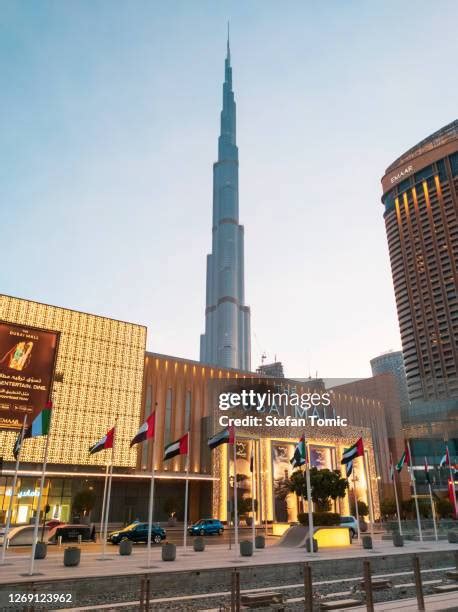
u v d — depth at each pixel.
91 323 63.56
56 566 22.12
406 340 169.75
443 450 111.81
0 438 53.09
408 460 43.44
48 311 60.41
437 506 61.97
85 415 59.50
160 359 70.81
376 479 79.75
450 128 191.00
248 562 23.98
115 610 14.91
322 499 43.88
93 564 23.00
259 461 68.94
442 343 159.12
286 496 68.00
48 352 58.75
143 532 38.22
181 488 67.69
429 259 171.75
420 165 185.50
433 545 36.47
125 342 65.81
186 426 69.81
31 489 55.12
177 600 16.80
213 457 66.19
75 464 57.25
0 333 56.00
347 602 13.59
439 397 153.62
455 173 175.62
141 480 64.06
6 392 54.62
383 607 12.77
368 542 32.91
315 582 21.59
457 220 169.38
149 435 27.28
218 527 51.34
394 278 181.62
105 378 62.56
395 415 99.56
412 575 23.88
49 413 23.47
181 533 52.75
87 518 56.00
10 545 35.66
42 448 55.44
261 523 64.88
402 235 183.12
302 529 36.25
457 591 16.66
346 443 78.06
